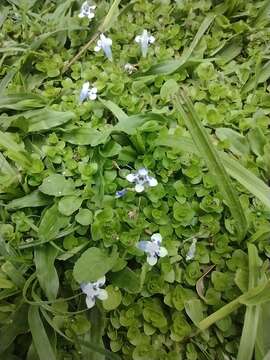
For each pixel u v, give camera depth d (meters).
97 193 0.13
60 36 0.17
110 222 0.12
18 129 0.15
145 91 0.15
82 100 0.15
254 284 0.11
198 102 0.15
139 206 0.13
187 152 0.13
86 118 0.15
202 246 0.13
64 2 0.19
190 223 0.13
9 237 0.13
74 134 0.14
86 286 0.11
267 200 0.12
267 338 0.11
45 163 0.14
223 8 0.18
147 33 0.16
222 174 0.11
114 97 0.15
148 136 0.14
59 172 0.14
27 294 0.12
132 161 0.14
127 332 0.12
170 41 0.17
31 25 0.17
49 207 0.13
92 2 0.18
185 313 0.12
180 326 0.12
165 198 0.13
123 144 0.14
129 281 0.12
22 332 0.12
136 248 0.12
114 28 0.17
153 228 0.13
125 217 0.12
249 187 0.12
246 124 0.15
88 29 0.17
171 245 0.12
